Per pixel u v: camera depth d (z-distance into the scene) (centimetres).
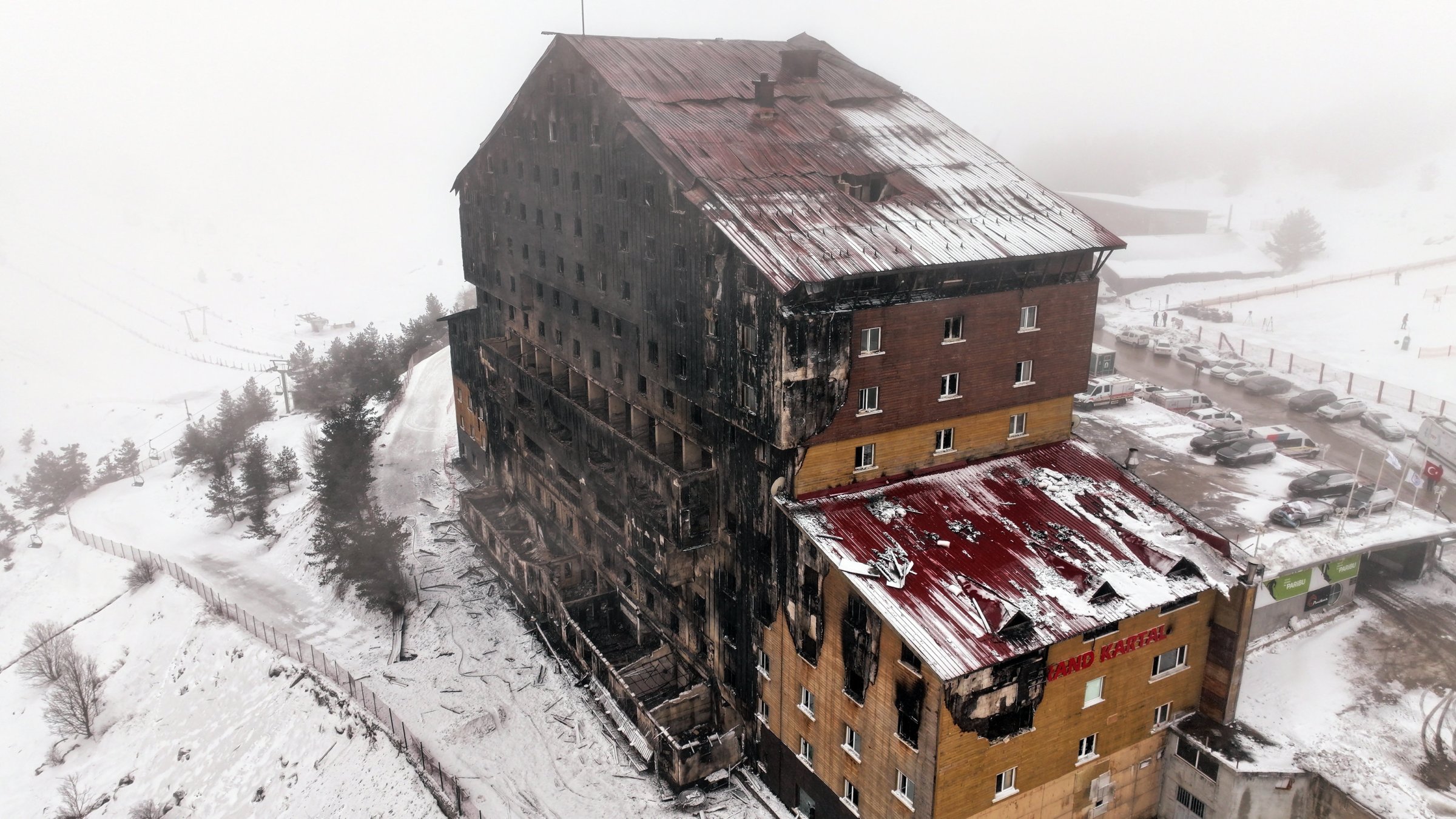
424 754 5228
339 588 7188
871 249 4222
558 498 6794
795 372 4003
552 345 6450
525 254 6588
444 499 8500
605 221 5347
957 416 4603
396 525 6944
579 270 5797
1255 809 4072
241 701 6256
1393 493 6009
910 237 4391
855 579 3803
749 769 5016
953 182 5034
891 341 4253
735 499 4672
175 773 5928
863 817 4088
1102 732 4106
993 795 3788
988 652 3503
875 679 3853
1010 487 4569
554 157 5847
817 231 4291
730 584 4878
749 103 5350
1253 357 10194
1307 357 9975
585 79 5319
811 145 5078
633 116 4894
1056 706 3859
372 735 5475
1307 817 4109
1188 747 4278
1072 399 5028
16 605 8731
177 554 8425
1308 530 5447
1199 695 4438
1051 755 3941
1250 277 14100
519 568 6794
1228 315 11694
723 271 4322
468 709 5672
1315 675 4728
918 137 5450
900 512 4266
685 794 4856
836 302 4112
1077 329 4862
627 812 4772
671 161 4612
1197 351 10169
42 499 11012
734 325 4288
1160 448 7244
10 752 6506
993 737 3684
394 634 6588
